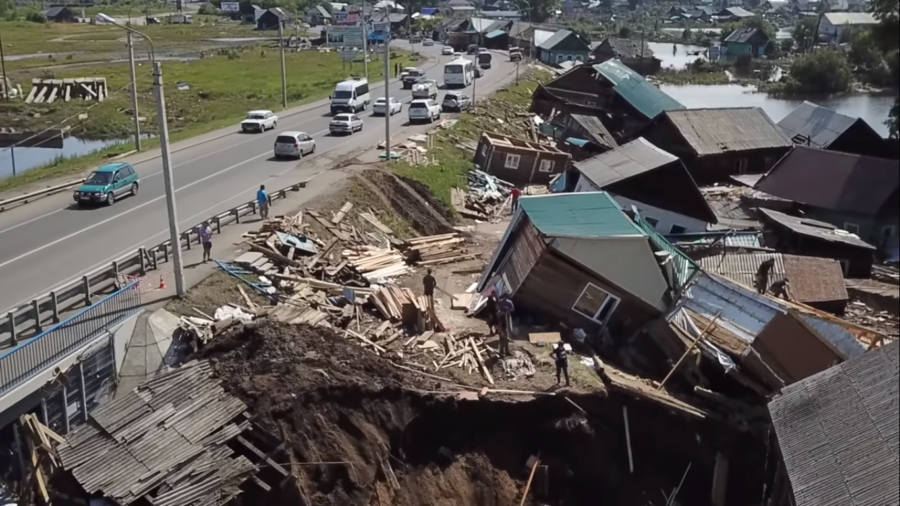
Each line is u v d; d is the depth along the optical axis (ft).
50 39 407.85
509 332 86.89
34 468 61.41
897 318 47.42
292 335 73.92
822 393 59.62
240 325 75.41
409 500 69.41
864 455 51.75
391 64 333.21
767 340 77.36
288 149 155.43
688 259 92.27
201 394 66.74
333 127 184.85
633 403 75.87
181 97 264.31
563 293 89.35
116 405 65.05
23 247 100.99
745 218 129.18
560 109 232.73
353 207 124.47
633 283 88.28
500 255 100.01
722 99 298.76
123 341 73.67
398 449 71.56
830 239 104.53
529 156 167.84
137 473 60.90
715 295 87.76
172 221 81.41
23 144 204.03
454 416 73.61
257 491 62.59
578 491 73.36
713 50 410.11
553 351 82.79
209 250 94.89
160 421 64.18
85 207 121.19
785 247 111.75
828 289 91.04
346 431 68.80
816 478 52.90
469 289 102.01
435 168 155.02
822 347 74.79
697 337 82.74
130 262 87.76
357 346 77.10
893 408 53.31
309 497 64.28
